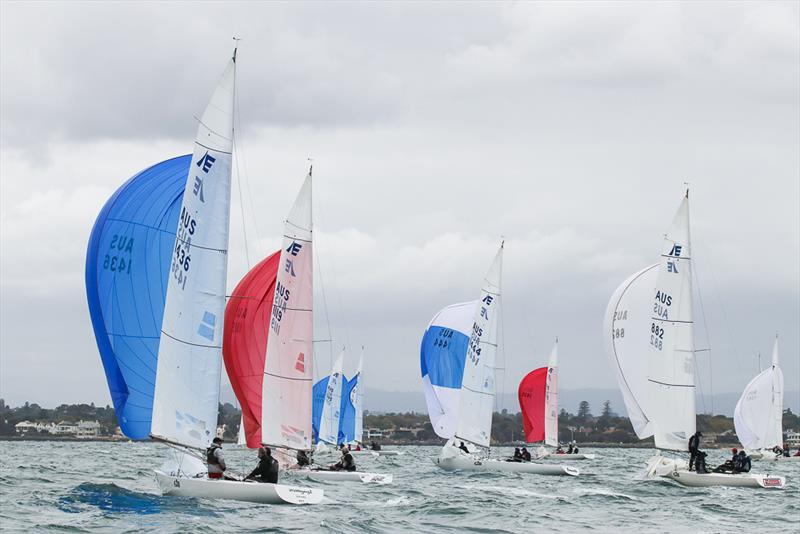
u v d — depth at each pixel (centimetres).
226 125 4931
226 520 4419
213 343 4903
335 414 14375
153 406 4944
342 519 4669
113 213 5384
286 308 6394
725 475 7281
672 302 7706
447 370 10225
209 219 4906
